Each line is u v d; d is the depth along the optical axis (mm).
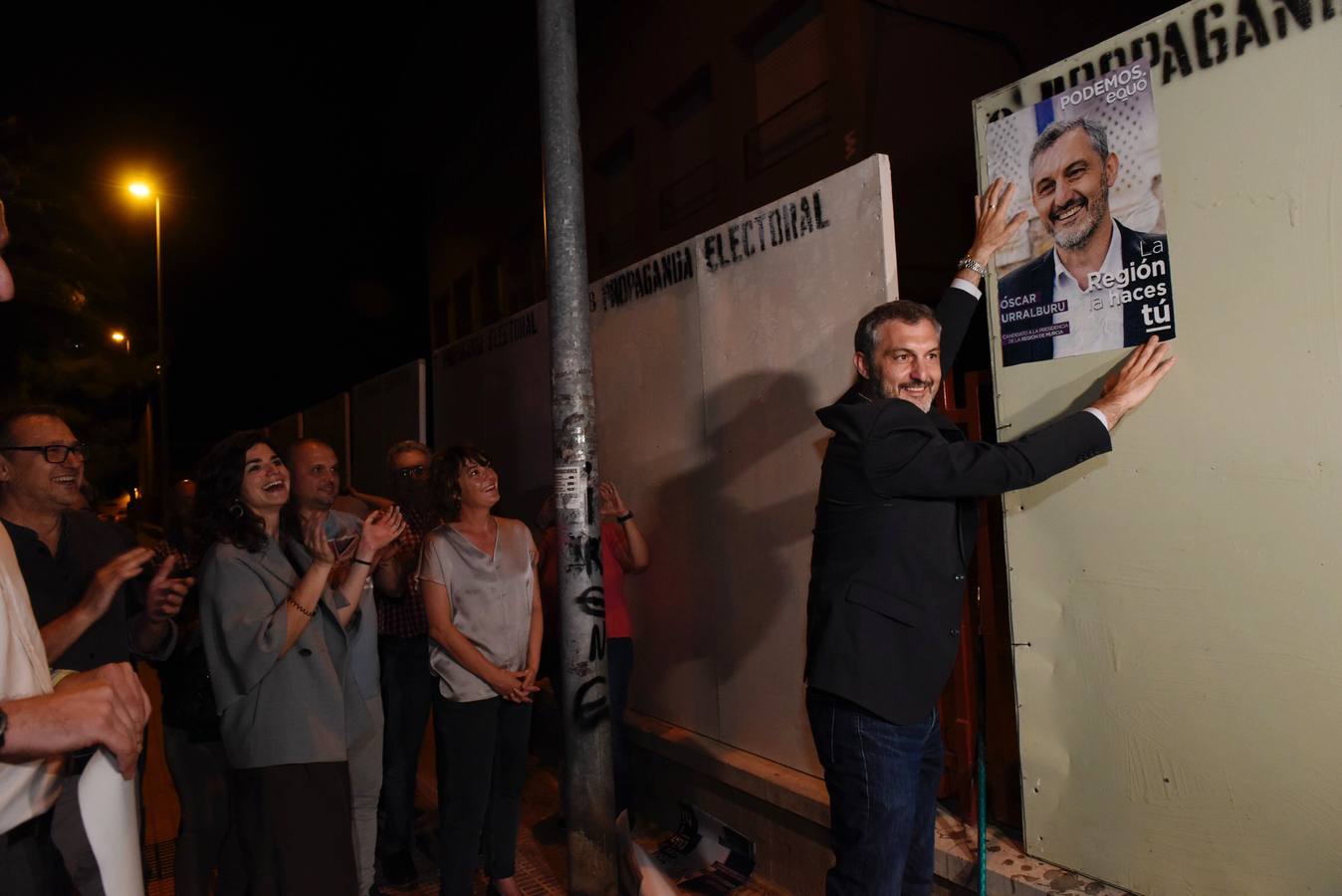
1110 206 2674
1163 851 2613
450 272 17578
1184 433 2539
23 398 12477
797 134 8602
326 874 2828
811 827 3572
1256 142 2371
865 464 2379
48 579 2811
